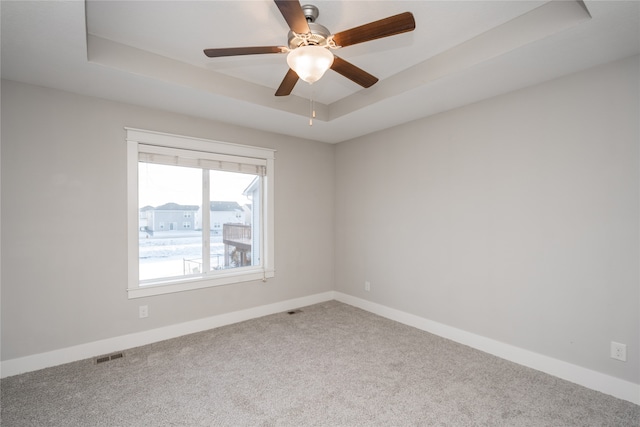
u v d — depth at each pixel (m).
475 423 1.88
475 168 2.94
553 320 2.45
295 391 2.21
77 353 2.67
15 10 1.62
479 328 2.91
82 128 2.71
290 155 4.09
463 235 3.04
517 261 2.66
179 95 2.74
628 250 2.11
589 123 2.27
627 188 2.11
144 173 3.12
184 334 3.22
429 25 2.07
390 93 2.81
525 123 2.60
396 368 2.54
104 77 2.40
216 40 2.26
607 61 2.17
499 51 2.08
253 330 3.35
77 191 2.68
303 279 4.22
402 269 3.62
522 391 2.22
